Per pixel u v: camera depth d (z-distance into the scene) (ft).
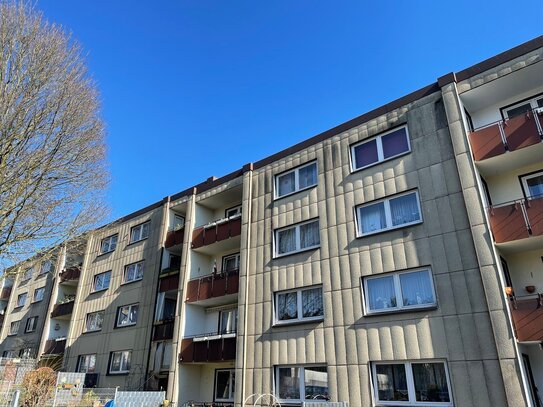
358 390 35.73
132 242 74.13
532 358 32.32
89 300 75.25
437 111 40.34
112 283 72.59
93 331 70.74
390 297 37.42
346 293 39.93
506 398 28.58
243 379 44.06
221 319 56.65
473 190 35.22
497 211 33.91
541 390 30.96
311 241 45.65
